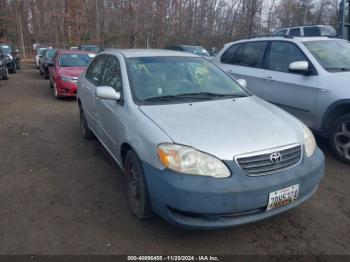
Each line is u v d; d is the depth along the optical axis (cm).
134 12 3516
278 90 537
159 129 287
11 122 693
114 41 3650
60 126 662
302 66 483
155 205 282
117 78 392
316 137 559
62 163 461
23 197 364
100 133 447
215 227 262
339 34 908
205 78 404
